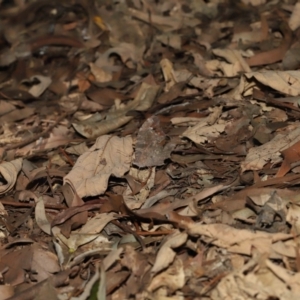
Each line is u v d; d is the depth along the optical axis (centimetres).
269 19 401
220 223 222
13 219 260
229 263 208
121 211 243
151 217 231
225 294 197
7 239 251
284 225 218
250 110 291
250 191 237
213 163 266
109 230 238
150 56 402
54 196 269
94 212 251
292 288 193
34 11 477
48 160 301
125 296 207
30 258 232
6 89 396
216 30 412
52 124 340
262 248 207
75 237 236
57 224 243
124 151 273
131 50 404
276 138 265
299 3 376
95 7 464
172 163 271
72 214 246
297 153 249
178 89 330
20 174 286
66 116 348
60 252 230
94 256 225
